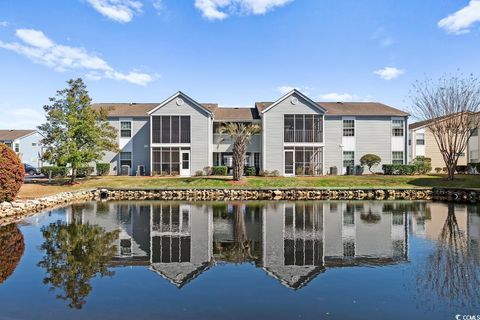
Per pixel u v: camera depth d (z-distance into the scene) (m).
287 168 31.59
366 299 5.91
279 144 31.56
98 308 5.53
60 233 11.31
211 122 32.47
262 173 31.16
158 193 25.06
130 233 11.39
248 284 6.63
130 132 33.59
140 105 36.69
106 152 33.41
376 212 16.38
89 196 24.28
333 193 24.83
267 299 5.91
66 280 6.82
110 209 17.61
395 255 8.66
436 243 9.89
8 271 7.34
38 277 6.97
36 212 16.41
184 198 23.53
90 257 8.45
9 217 14.82
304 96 31.56
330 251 9.09
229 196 24.58
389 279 6.89
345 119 33.28
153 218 14.60
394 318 5.23
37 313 5.36
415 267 7.65
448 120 28.55
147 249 9.28
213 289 6.37
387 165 31.80
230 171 32.75
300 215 15.47
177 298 5.95
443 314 5.36
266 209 17.61
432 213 15.95
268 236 10.96
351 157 33.25
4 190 15.40
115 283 6.66
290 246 9.65
